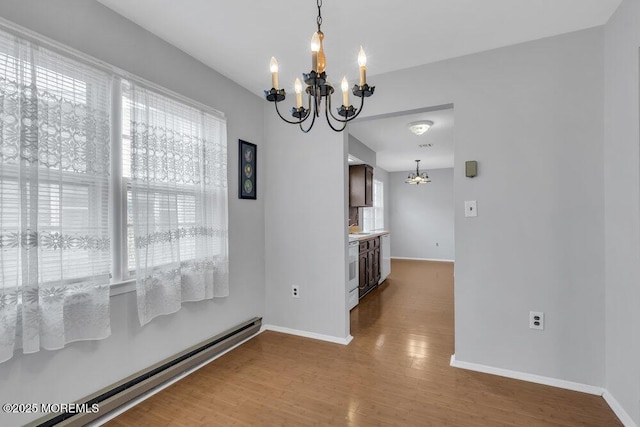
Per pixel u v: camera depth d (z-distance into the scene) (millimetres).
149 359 2002
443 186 8211
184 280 2213
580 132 2004
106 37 1760
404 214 8602
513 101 2178
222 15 1843
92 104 1645
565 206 2041
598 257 1958
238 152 2793
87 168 1608
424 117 3721
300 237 2988
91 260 1618
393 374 2225
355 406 1851
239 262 2807
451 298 4352
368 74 2627
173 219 2076
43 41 1449
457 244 2338
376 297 4422
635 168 1615
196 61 2367
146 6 1762
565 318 2045
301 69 2541
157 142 1995
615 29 1807
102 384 1738
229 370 2283
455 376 2197
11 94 1338
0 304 1299
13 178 1348
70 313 1561
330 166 2850
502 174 2203
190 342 2305
